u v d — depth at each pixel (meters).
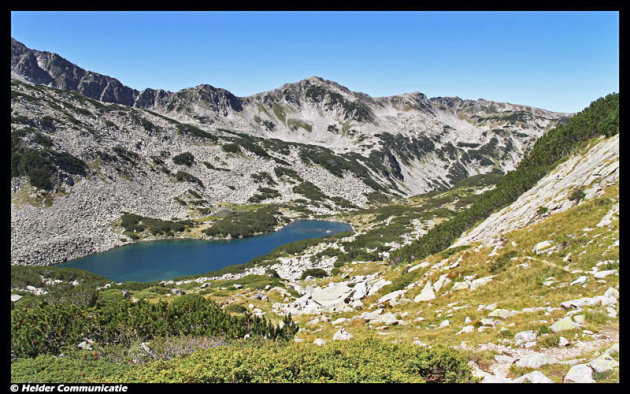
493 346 14.73
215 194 188.12
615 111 37.41
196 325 21.48
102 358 16.05
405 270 38.78
